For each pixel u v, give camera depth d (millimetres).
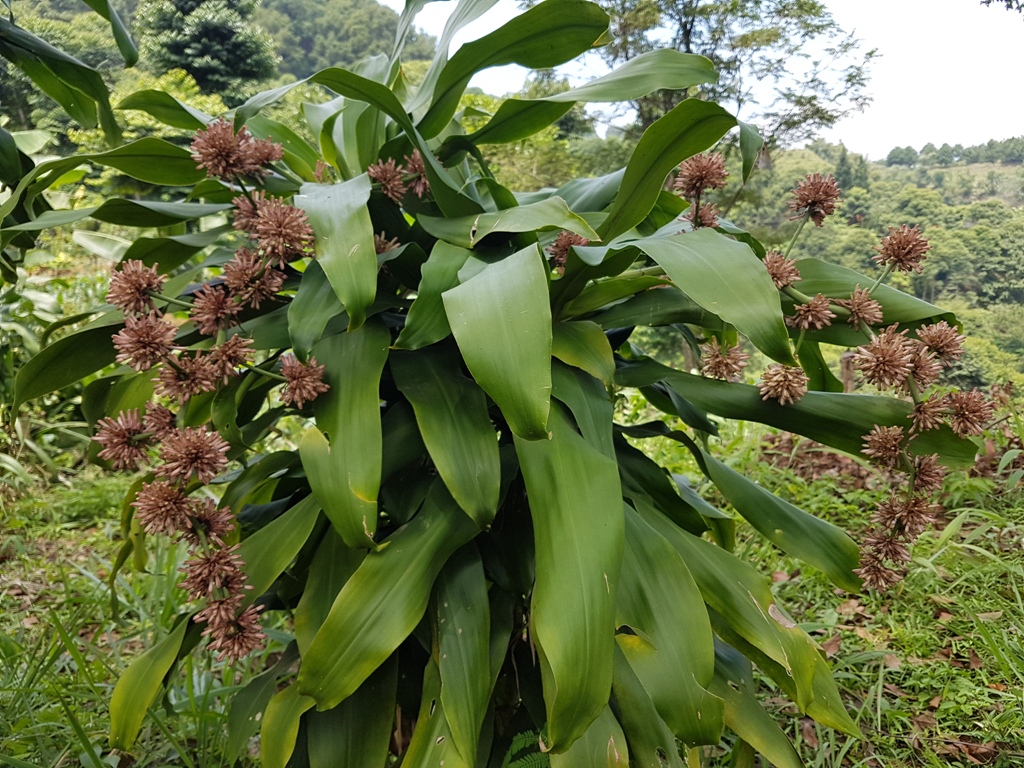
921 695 1649
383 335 1002
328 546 1056
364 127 1212
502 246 1100
